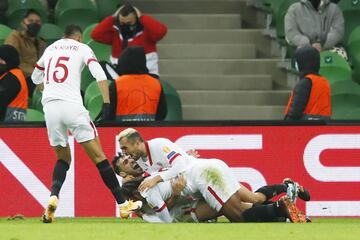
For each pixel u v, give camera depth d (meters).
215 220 34.50
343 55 51.16
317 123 39.00
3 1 53.19
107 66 45.91
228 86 53.38
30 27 48.31
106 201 38.78
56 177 34.22
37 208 38.91
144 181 33.38
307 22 50.41
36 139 38.91
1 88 40.72
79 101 34.09
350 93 48.06
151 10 57.44
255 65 54.09
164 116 40.41
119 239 27.31
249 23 58.00
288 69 53.03
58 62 34.19
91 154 34.28
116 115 39.56
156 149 33.69
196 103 52.19
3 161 38.84
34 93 47.00
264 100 52.47
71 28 34.81
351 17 54.34
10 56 41.00
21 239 27.28
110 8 54.97
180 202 33.94
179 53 54.81
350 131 39.00
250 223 32.78
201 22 56.50
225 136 38.91
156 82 39.94
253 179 38.97
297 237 27.94
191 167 33.38
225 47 55.03
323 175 39.03
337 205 39.00
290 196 34.62
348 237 28.17
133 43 46.94
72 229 30.34
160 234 28.64
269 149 39.00
